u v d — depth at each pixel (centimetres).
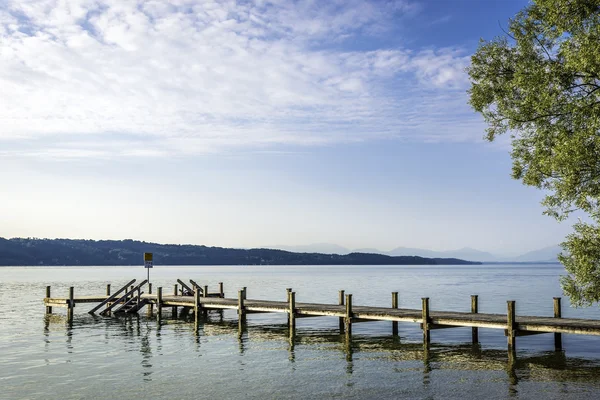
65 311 4478
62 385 1888
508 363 2234
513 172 2039
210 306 3531
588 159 1681
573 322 2308
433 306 5059
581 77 1828
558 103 1858
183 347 2666
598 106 1728
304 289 8075
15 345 2727
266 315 4272
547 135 1930
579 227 1812
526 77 1881
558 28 1803
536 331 2284
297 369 2141
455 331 3278
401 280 12075
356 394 1764
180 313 4322
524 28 2038
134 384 1902
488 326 2416
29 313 4306
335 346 2692
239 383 1912
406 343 2783
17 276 14338
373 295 6631
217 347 2666
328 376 2016
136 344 2758
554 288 8500
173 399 1714
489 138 2134
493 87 2109
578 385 1850
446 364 2222
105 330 3306
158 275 15950
